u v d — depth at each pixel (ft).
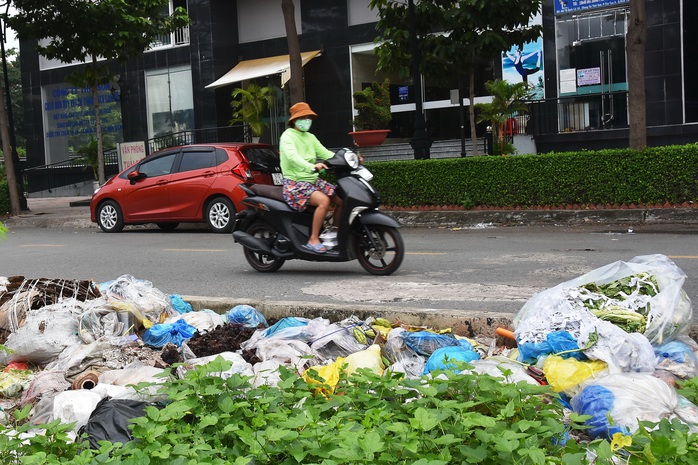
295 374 14.65
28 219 64.95
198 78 92.07
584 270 28.60
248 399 12.10
